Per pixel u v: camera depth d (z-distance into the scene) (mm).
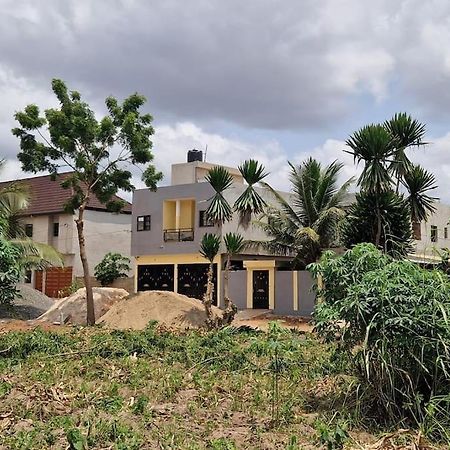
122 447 6875
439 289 7945
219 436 7598
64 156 24516
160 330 18031
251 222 33125
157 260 39312
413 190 25031
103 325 22062
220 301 35406
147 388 10383
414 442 7043
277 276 32906
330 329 8523
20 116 23828
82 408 8836
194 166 40188
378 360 7973
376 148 21453
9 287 13500
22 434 7332
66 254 45094
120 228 47312
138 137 24562
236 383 10633
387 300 7812
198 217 37281
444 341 7590
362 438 7605
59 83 24266
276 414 8445
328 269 8641
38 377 11062
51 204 46031
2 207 25266
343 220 27266
